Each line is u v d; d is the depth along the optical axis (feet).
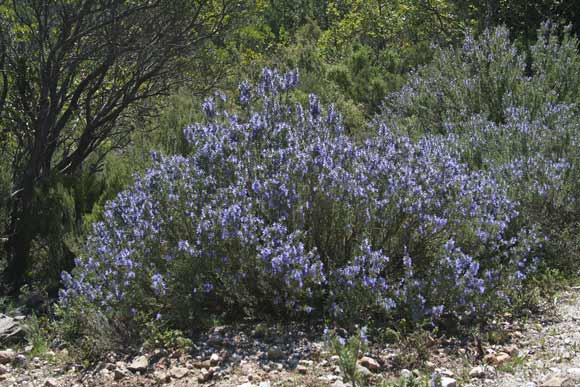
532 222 20.36
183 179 17.60
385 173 17.83
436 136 27.48
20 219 23.15
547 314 16.52
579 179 21.84
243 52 41.91
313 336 15.24
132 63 31.50
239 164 17.83
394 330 15.37
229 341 15.16
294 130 19.54
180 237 17.26
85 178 24.25
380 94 40.19
